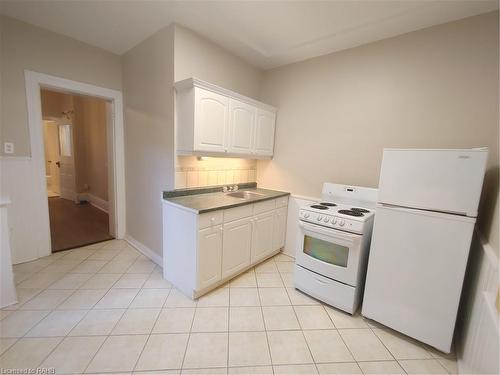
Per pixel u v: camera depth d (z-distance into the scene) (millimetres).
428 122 2109
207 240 2035
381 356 1598
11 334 1604
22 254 2555
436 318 1602
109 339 1608
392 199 1714
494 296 1219
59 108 5340
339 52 2576
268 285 2396
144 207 2861
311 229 2127
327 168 2742
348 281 1959
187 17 2123
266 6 1929
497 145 1647
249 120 2703
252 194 2893
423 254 1622
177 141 2340
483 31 1842
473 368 1316
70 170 5328
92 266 2574
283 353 1580
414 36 2139
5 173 2377
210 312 1939
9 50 2279
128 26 2324
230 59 2750
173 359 1488
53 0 1963
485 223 1678
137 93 2793
